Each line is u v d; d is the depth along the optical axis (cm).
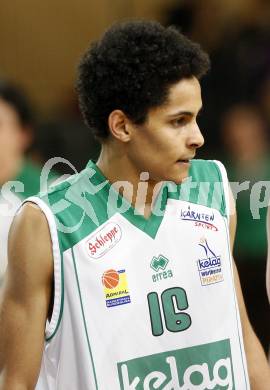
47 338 764
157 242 769
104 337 754
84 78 748
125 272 759
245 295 1390
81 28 1842
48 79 1841
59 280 748
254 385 815
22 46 1841
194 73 733
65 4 1845
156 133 734
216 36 1659
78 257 749
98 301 752
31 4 1834
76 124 1495
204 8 1675
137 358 760
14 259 750
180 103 728
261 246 1362
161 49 725
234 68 1579
